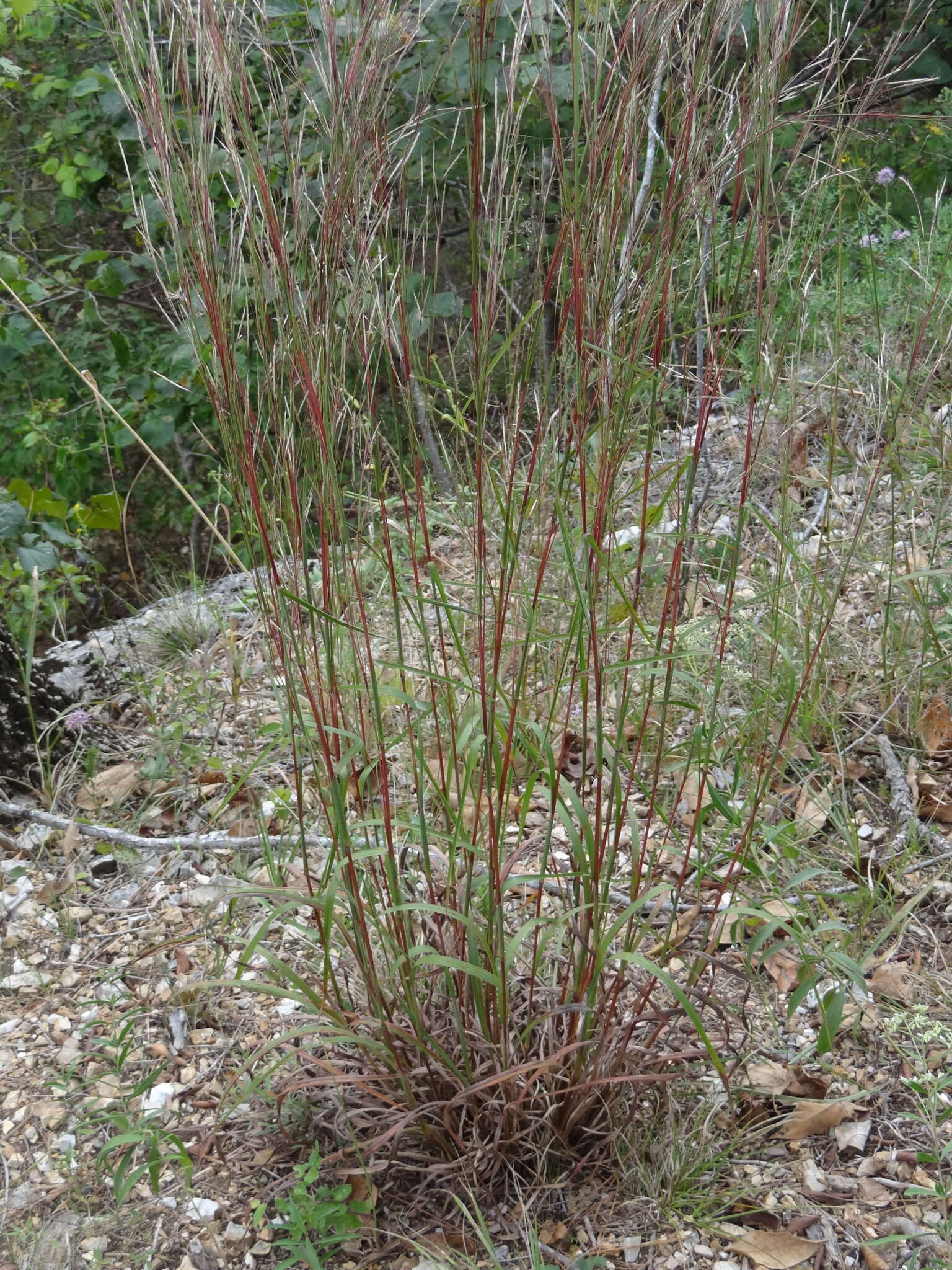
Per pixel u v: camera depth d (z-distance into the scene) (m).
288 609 0.79
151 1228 0.82
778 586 0.92
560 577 1.20
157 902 1.13
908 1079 0.85
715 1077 0.88
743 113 0.70
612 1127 0.83
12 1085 0.95
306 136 0.94
